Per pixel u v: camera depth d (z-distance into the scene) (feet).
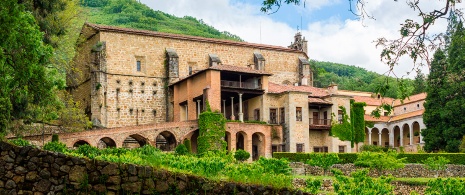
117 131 217.56
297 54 308.19
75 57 257.55
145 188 62.80
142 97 266.98
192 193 63.41
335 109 259.80
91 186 61.93
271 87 260.42
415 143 307.99
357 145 264.52
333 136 257.14
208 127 229.86
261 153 243.40
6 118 86.33
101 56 257.55
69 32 238.27
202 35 563.48
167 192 63.05
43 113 145.79
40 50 94.27
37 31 95.20
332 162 168.55
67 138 202.59
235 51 291.99
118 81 262.26
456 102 247.29
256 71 251.60
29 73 87.71
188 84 255.91
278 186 66.13
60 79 119.03
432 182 104.94
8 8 80.79
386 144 323.98
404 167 173.27
